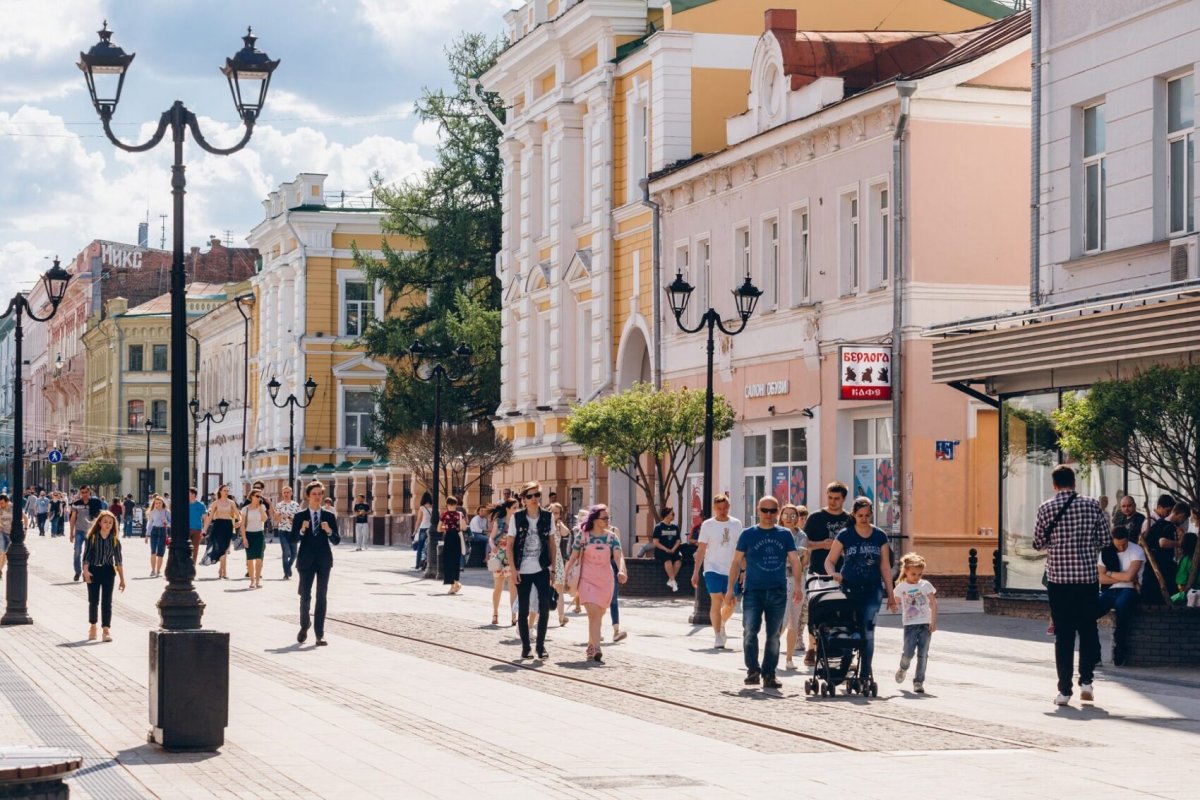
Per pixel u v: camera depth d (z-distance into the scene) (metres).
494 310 82.25
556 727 18.78
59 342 183.88
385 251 86.44
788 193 47.78
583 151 63.44
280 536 50.72
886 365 42.22
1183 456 25.73
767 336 48.59
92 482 143.38
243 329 121.00
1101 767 16.00
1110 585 25.77
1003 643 29.34
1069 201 34.91
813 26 54.81
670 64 55.34
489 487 74.38
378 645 28.88
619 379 59.28
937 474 41.66
